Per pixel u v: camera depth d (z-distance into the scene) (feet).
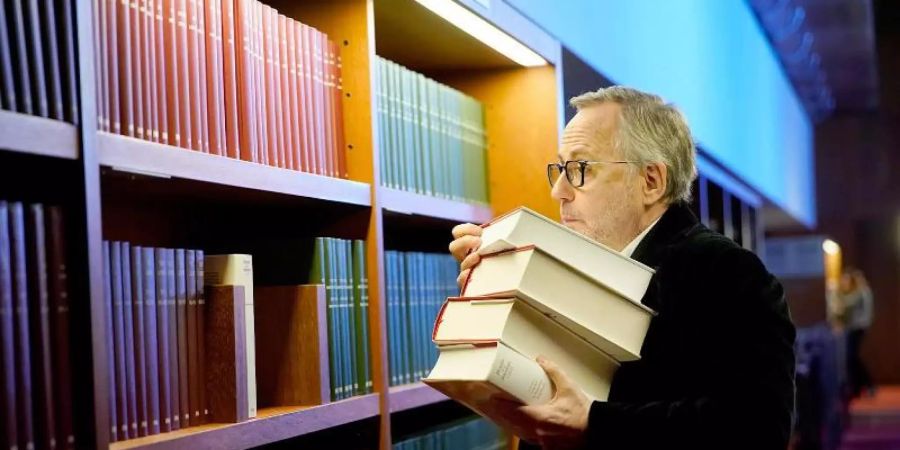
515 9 9.41
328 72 7.55
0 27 4.53
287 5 7.86
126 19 5.50
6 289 4.58
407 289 8.59
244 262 6.36
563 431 5.99
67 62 4.85
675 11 18.39
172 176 5.52
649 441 6.00
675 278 6.51
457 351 6.16
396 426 9.59
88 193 4.88
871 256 60.18
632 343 6.15
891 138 57.72
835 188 58.59
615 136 6.86
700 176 22.76
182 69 5.97
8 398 4.56
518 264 6.02
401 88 8.52
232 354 6.14
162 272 5.82
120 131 5.41
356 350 7.53
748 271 6.36
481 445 9.71
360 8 7.73
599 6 12.96
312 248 7.20
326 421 6.93
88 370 4.86
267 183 6.35
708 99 21.58
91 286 4.87
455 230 6.90
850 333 50.98
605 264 6.20
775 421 6.00
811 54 39.19
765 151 33.01
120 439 5.38
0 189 5.03
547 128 10.42
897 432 38.17
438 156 9.12
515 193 10.43
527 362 5.90
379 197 7.73
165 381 5.78
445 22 8.78
